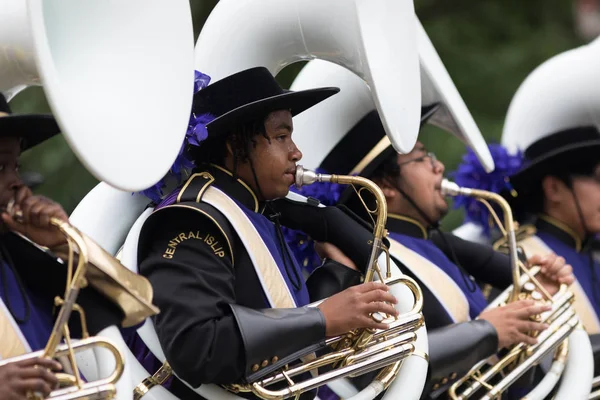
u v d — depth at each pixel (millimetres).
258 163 6793
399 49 7145
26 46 5438
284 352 6242
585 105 10320
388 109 6836
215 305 6246
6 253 5785
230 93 6840
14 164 5703
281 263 6816
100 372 5688
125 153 5352
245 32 7422
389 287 7121
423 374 7035
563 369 8383
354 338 6711
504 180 10000
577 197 10109
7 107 5758
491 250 9070
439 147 15180
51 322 5867
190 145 6766
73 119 5023
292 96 6680
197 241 6430
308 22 7250
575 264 10117
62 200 13031
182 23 5875
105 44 5609
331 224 7383
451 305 8305
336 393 7203
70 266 5352
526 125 10508
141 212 7172
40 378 5086
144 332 6484
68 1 5535
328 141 8266
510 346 8180
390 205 8531
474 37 17500
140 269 6438
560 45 17500
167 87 5727
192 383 6242
